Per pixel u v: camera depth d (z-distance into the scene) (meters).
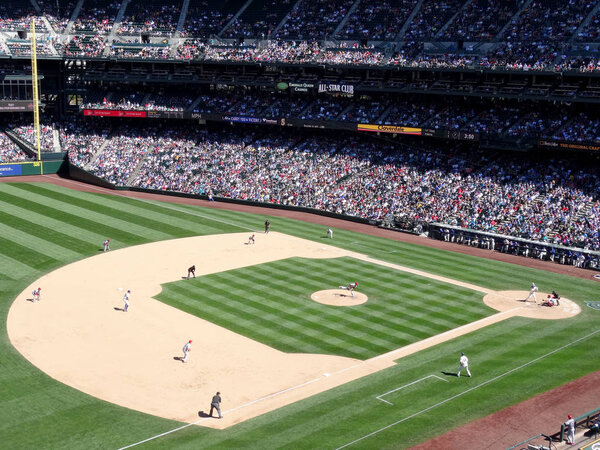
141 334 50.94
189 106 113.50
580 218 77.50
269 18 117.38
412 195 89.06
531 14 97.56
